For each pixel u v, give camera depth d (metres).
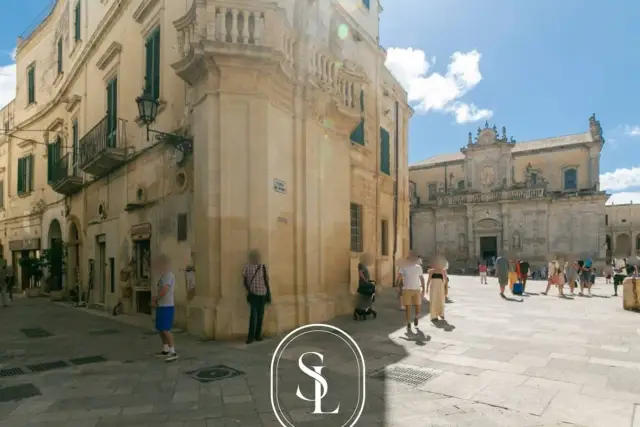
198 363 6.41
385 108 18.02
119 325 10.48
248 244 8.27
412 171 52.81
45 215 20.66
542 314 11.01
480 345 7.36
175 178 9.80
